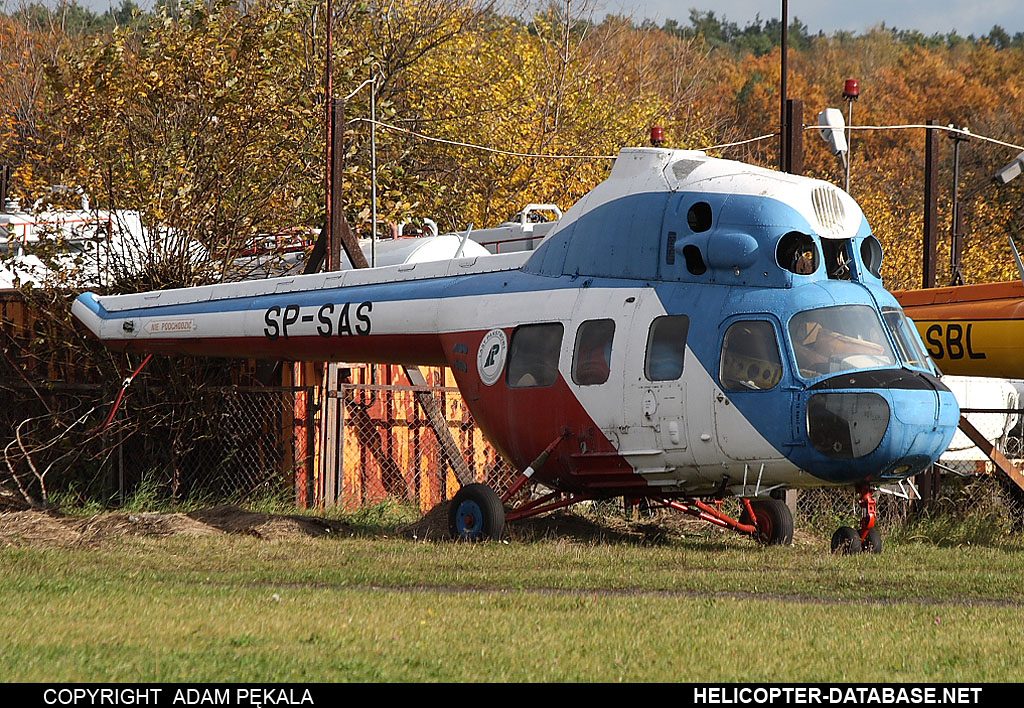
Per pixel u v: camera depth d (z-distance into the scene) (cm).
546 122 11481
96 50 6250
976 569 3406
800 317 3762
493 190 10606
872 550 3941
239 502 5416
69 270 5944
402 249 6225
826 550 4003
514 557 3634
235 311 5125
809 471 3734
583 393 4112
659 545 4231
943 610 2677
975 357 5116
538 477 4356
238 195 6269
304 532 4409
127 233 6116
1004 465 4959
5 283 6812
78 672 1972
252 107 6209
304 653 2136
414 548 3909
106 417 5744
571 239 4312
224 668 2014
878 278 4059
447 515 4675
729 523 4359
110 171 5978
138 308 5478
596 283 4184
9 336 5931
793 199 3875
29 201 6950
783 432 3716
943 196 14100
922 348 3984
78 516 4738
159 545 3988
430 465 5816
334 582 3184
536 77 12600
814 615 2589
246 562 3566
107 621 2430
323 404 5484
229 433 5678
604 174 11450
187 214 6050
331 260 5812
